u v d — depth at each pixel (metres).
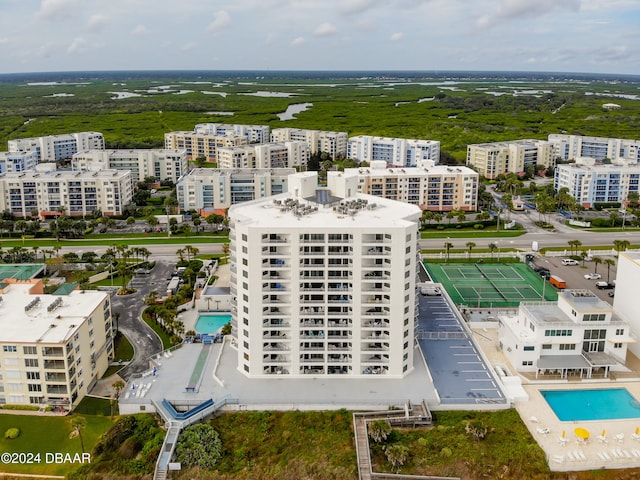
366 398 132.62
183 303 192.75
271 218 140.62
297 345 138.88
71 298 156.75
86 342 144.00
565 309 156.62
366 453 117.50
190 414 126.56
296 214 142.25
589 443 120.75
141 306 194.50
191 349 156.25
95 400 140.75
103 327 155.00
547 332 148.38
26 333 136.50
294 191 160.00
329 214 145.12
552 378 146.38
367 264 136.62
